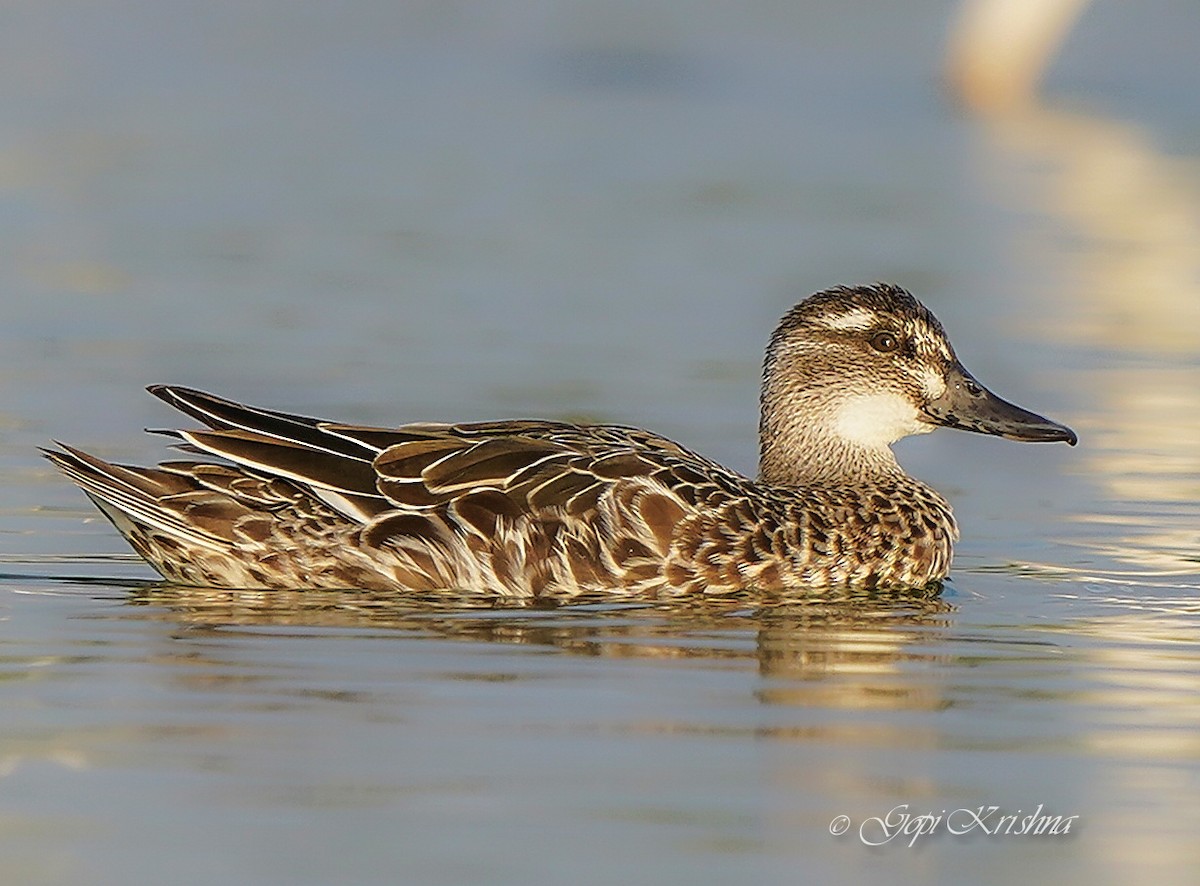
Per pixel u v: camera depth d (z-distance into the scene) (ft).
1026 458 61.72
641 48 156.87
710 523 46.11
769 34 163.43
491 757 34.96
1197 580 48.60
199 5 166.09
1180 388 69.26
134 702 37.45
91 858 30.66
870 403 50.60
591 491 45.65
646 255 89.04
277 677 39.17
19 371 66.80
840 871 30.86
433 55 153.07
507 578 45.42
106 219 93.45
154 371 67.31
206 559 45.68
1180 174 113.09
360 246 89.45
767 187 106.93
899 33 163.32
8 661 39.88
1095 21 158.10
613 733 36.24
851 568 47.52
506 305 79.05
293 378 66.54
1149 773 34.83
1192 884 30.81
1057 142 124.36
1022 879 30.86
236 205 98.07
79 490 54.54
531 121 126.72
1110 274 87.51
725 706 38.01
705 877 30.40
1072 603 46.47
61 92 130.31
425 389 65.62
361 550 45.34
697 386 67.26
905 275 86.07
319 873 30.22
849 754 35.50
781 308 79.61
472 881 30.01
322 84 138.82
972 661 41.29
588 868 30.55
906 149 120.88
